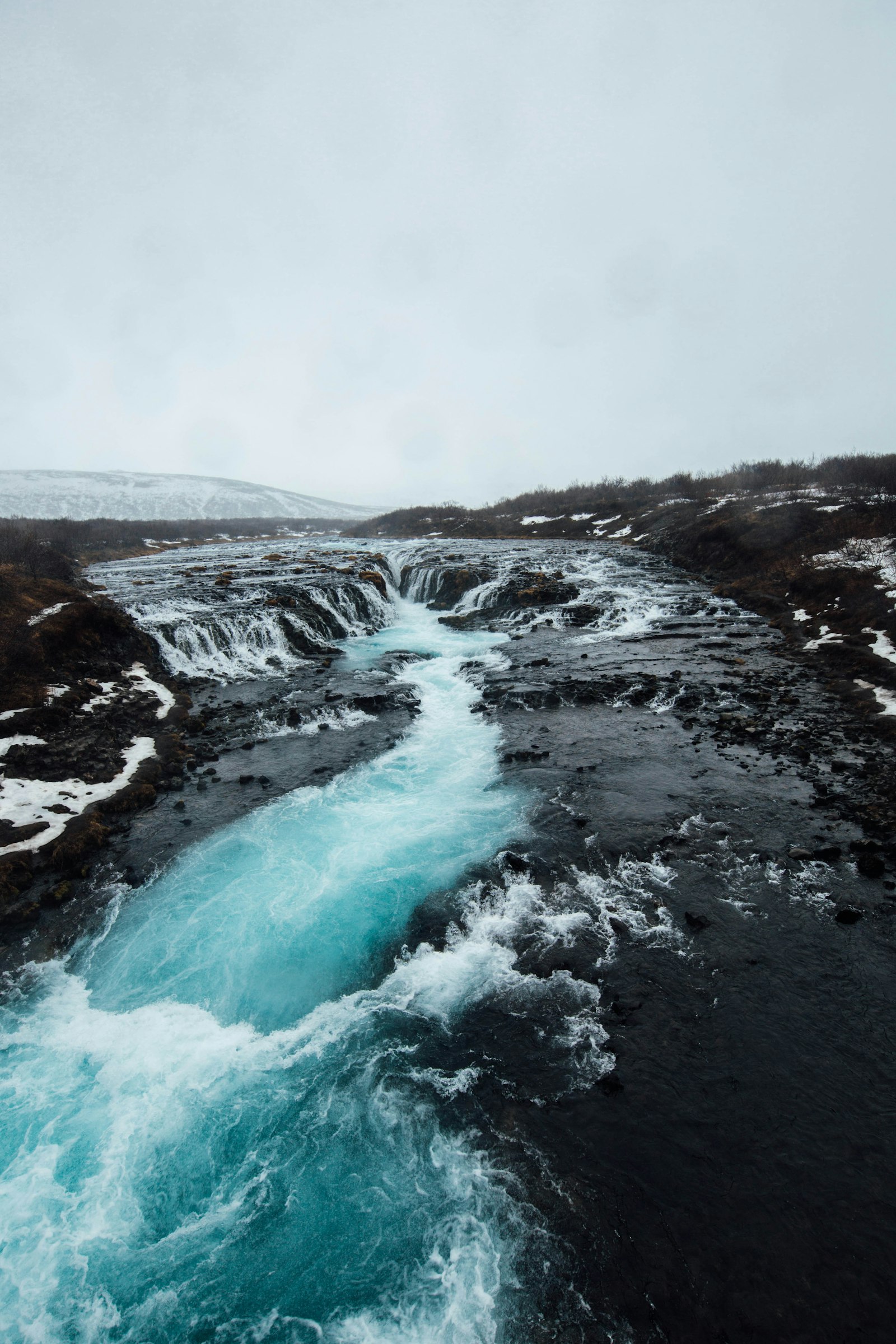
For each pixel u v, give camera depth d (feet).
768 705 40.81
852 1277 12.39
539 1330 12.11
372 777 34.94
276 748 38.93
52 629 46.55
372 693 47.29
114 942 23.12
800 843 25.94
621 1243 13.25
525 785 32.65
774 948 20.70
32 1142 16.14
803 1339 11.57
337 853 27.91
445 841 28.17
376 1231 14.02
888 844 25.14
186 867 27.25
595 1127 15.62
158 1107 17.04
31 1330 12.60
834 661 47.11
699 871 24.70
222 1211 14.57
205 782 34.58
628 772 33.19
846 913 21.63
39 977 21.65
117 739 38.81
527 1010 19.22
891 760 32.09
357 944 22.58
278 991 20.88
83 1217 14.52
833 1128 15.14
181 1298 13.07
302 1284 13.19
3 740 35.40
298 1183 15.07
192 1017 20.02
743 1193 13.96
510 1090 16.81
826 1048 17.20
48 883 25.98
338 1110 16.70
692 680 45.96
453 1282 12.98
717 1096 16.11
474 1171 14.97
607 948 21.31
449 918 23.40
